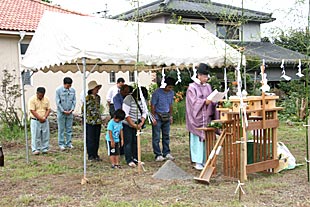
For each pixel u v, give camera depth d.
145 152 9.60
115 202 5.59
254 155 6.92
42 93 9.55
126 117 7.73
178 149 10.05
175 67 9.09
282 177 6.89
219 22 8.62
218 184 6.51
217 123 7.10
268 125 6.82
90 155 8.66
